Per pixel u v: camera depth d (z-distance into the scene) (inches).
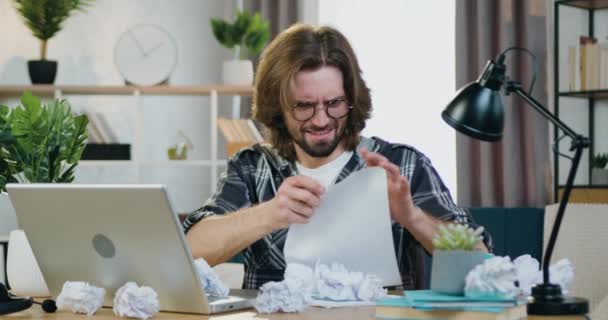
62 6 163.9
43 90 166.7
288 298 60.4
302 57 77.6
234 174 87.7
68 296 62.9
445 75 168.4
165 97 182.5
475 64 162.4
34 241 67.1
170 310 62.4
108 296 65.4
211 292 65.5
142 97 182.2
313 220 68.2
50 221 64.8
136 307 59.8
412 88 170.4
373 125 172.2
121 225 60.9
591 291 95.3
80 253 64.9
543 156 158.4
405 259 83.7
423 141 169.8
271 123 84.7
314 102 77.5
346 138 83.8
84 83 180.5
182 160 170.2
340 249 67.4
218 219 77.1
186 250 59.0
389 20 171.8
